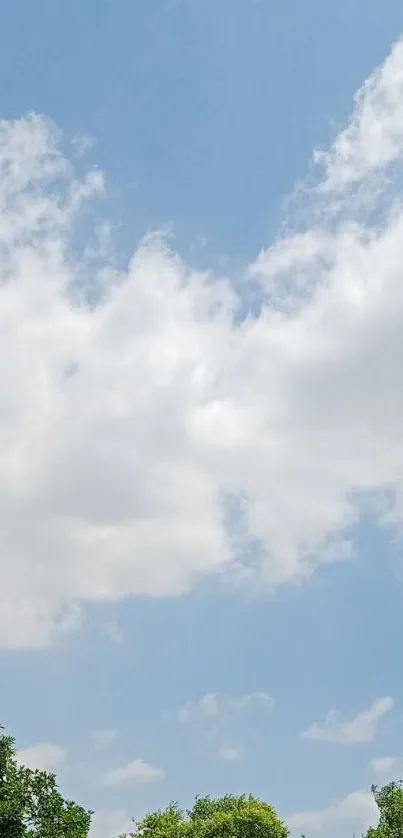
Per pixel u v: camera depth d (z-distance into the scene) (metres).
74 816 41.31
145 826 56.75
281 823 55.22
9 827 39.25
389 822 56.03
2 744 42.06
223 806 61.94
